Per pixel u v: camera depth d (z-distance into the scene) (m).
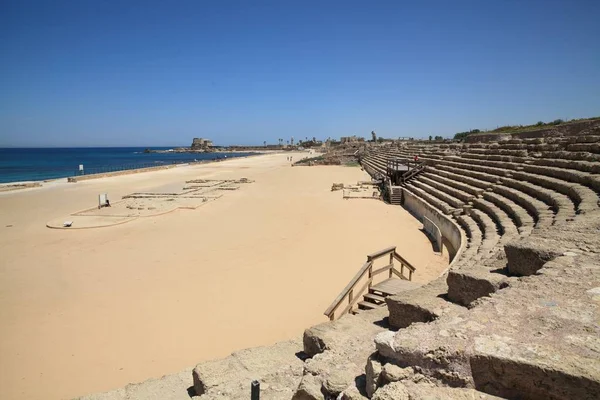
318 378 4.52
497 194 18.08
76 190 40.72
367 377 3.85
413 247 17.69
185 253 17.50
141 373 8.52
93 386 8.11
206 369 5.98
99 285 13.77
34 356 9.26
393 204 29.88
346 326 6.39
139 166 85.62
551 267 5.11
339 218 24.53
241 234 20.86
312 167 75.00
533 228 11.10
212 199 33.41
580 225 7.24
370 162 66.44
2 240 20.31
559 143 20.19
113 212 27.97
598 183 12.45
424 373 3.49
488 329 3.66
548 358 3.04
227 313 11.34
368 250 17.36
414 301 5.87
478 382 3.27
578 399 2.80
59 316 11.34
